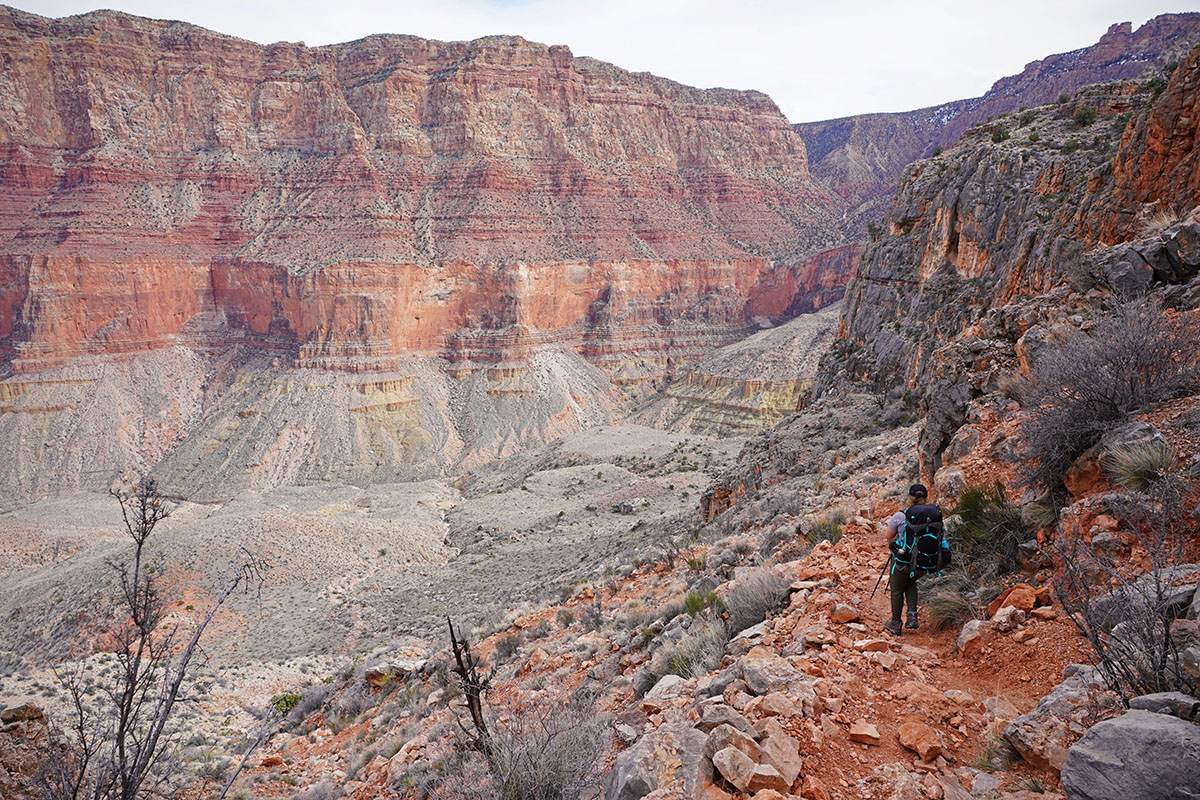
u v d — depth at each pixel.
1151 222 16.19
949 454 11.41
